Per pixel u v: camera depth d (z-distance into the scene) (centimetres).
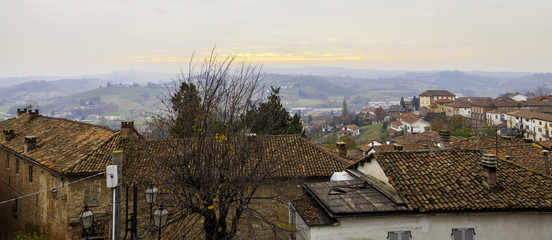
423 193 1473
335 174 2012
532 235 1428
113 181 1067
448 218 1416
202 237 1862
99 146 2480
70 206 2255
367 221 1400
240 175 1805
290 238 1756
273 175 2109
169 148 1892
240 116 1777
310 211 1538
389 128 13525
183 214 1672
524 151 2619
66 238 2244
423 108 16225
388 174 1584
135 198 1201
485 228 1423
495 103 12644
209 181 1675
